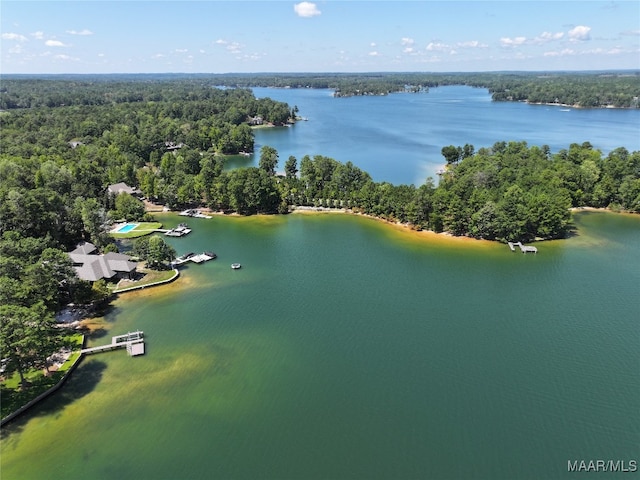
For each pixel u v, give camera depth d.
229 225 143.25
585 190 161.75
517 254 119.12
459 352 76.38
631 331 82.75
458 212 130.25
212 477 52.69
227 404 64.12
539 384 68.56
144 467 53.84
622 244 126.38
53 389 65.31
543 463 54.84
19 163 156.12
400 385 68.25
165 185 163.25
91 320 85.06
